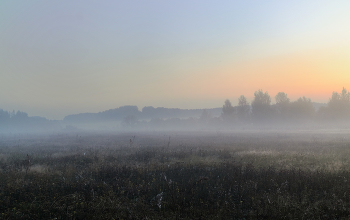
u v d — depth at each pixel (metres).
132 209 6.98
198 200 7.64
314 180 9.09
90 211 6.87
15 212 6.80
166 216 6.51
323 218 6.15
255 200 7.41
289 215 6.25
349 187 8.23
